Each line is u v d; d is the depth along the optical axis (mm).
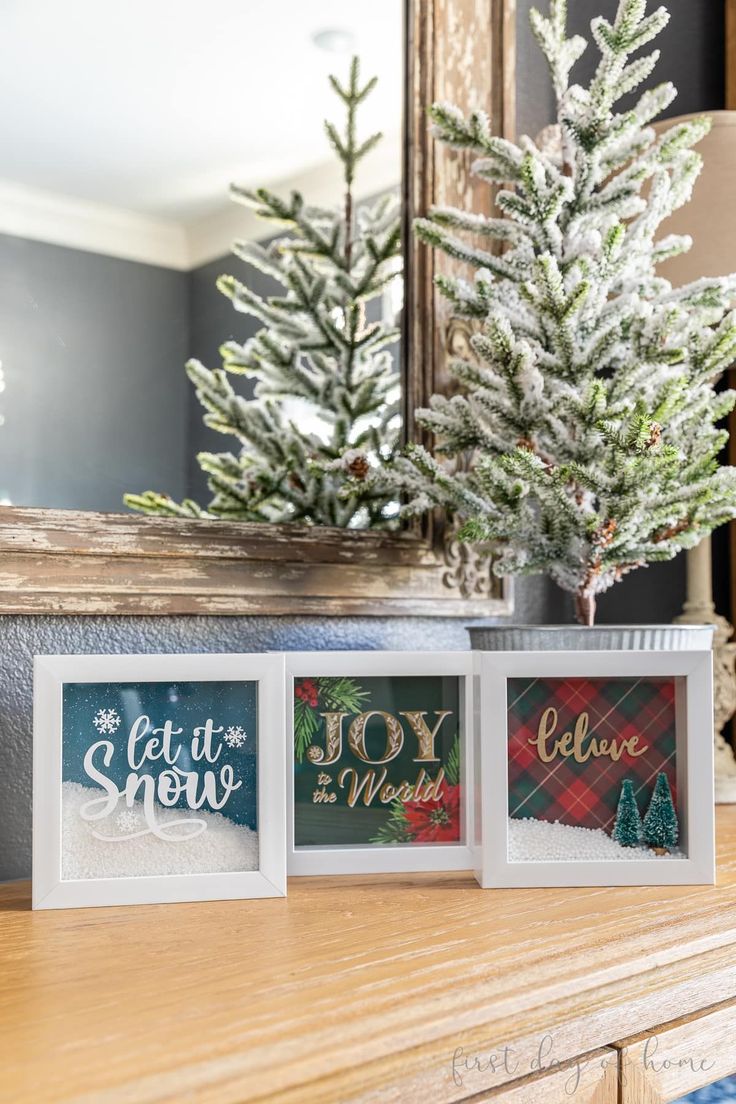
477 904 957
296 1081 631
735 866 1106
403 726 1104
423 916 918
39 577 1088
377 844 1090
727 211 1406
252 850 1002
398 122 1375
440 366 1402
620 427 1061
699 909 935
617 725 1053
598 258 1152
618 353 1184
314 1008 695
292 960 797
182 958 806
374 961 791
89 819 971
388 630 1392
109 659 975
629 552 1152
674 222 1430
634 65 1196
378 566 1332
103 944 846
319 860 1065
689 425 1176
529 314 1221
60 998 720
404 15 1382
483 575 1438
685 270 1412
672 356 1092
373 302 1352
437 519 1396
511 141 1484
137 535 1149
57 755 962
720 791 1500
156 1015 686
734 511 1151
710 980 892
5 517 1071
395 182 1372
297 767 1074
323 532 1287
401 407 1372
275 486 1271
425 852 1087
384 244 1362
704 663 1040
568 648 1105
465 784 1104
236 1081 614
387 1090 673
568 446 1146
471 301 1207
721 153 1412
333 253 1322
